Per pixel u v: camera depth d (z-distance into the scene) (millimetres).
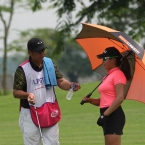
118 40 17562
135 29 54531
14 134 31328
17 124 35719
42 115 17562
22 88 17594
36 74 17609
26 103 17719
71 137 29500
